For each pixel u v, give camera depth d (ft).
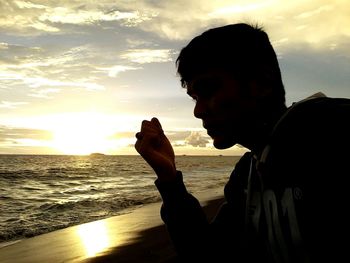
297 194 2.24
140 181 119.44
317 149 2.19
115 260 21.59
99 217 44.11
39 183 110.22
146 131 3.71
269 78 2.81
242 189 3.34
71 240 28.22
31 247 26.32
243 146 2.92
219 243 3.55
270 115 2.82
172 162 3.73
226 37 2.82
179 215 3.64
